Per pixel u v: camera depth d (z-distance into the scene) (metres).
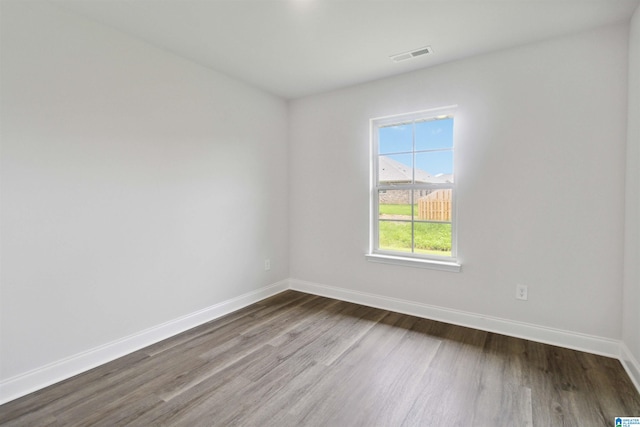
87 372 2.10
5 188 1.80
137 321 2.43
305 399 1.82
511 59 2.52
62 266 2.03
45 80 1.93
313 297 3.66
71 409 1.74
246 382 1.99
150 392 1.89
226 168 3.12
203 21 2.16
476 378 2.01
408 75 3.01
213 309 3.02
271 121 3.63
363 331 2.72
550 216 2.43
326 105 3.55
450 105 2.80
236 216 3.24
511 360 2.22
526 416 1.67
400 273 3.15
